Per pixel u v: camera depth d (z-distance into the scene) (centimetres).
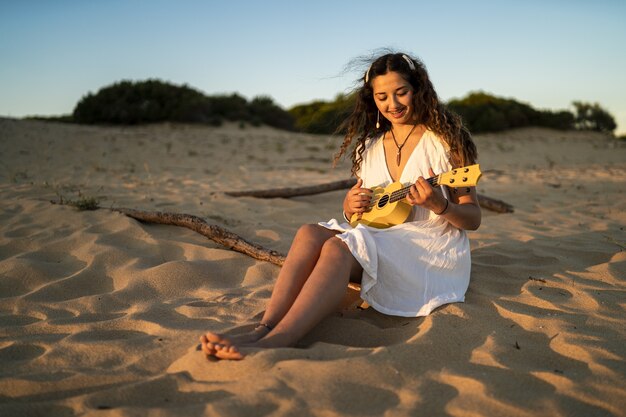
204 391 194
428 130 293
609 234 473
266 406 181
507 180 988
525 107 2905
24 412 185
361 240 260
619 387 199
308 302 239
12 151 1116
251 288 329
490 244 425
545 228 511
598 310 288
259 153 1462
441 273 282
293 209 572
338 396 188
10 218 478
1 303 302
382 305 273
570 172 1179
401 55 289
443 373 208
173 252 392
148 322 268
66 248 393
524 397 192
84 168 982
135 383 199
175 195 642
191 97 2270
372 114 317
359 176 335
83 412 183
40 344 247
